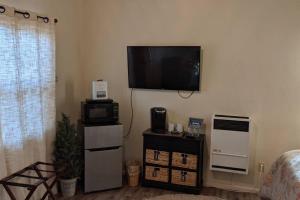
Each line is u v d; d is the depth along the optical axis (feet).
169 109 12.60
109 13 12.89
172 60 12.00
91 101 11.50
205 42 11.83
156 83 12.41
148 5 12.37
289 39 10.93
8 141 8.57
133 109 13.10
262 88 11.39
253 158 11.70
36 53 9.66
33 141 9.72
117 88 13.20
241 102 11.68
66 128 10.95
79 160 11.25
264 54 11.24
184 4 11.93
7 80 8.52
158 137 11.67
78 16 13.01
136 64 12.50
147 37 12.53
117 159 11.68
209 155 12.16
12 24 8.60
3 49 8.35
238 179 11.93
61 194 11.15
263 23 11.12
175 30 12.14
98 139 11.28
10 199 8.63
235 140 11.14
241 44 11.44
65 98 12.34
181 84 12.09
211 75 11.90
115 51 13.03
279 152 11.43
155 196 11.19
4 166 8.35
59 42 11.74
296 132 11.19
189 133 11.71
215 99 11.97
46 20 10.14
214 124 11.32
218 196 11.35
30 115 9.52
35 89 9.71
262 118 11.50
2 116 8.39
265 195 9.74
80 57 13.30
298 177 7.52
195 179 11.40
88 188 11.34
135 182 12.20
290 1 10.77
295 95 11.07
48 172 9.67
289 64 11.02
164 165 11.75
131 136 13.23
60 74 11.94
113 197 11.11
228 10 11.44
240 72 11.57
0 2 8.46
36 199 9.85
